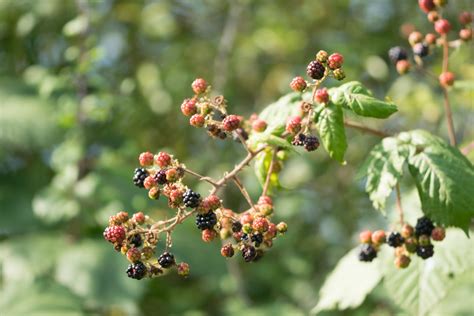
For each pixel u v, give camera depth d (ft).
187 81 7.14
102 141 6.02
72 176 5.38
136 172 2.92
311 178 7.02
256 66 7.63
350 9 7.16
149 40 7.64
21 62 6.99
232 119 2.94
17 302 5.14
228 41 6.52
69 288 5.31
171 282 6.78
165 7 7.36
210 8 7.52
